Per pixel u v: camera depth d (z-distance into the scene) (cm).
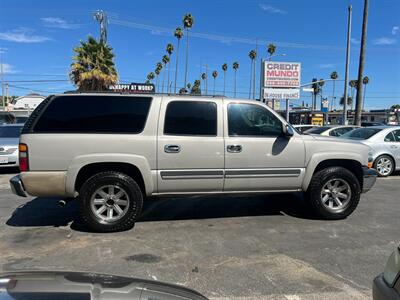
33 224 654
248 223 664
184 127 624
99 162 597
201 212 732
